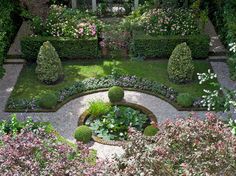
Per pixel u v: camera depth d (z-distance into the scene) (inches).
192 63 716.7
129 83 715.4
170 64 718.5
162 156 366.3
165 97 689.6
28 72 757.9
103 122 628.4
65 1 933.8
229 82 726.5
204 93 698.8
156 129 591.5
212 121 398.6
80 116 647.8
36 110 663.8
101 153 581.9
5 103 684.7
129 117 634.8
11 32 808.9
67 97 689.0
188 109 663.1
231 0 791.1
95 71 753.6
